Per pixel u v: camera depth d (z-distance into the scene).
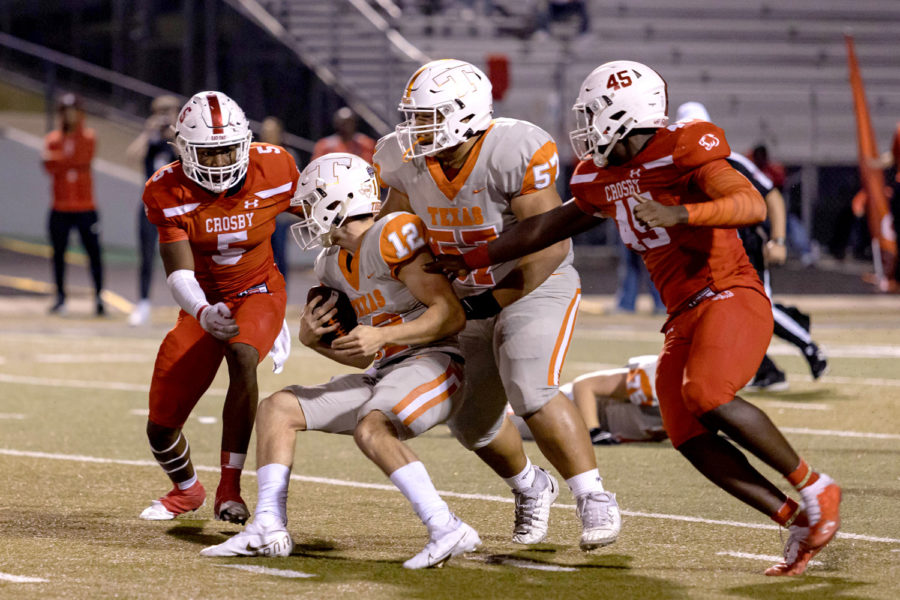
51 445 26.05
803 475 15.38
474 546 15.86
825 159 82.88
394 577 15.38
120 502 20.50
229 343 18.09
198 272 19.02
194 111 17.70
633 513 19.59
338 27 79.25
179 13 77.75
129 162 77.88
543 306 16.50
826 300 60.00
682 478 22.42
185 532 18.25
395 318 16.48
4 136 76.31
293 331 48.44
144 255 51.00
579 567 16.09
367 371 17.08
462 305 16.39
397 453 15.65
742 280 15.90
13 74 84.44
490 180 16.38
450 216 16.78
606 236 80.06
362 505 20.33
